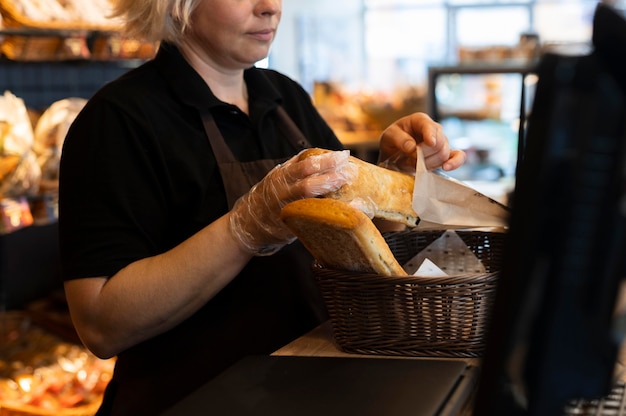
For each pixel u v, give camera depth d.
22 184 2.64
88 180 1.46
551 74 0.59
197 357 1.54
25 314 3.12
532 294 0.64
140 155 1.50
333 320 1.26
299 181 1.27
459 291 1.18
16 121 2.64
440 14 10.49
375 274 1.21
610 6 0.60
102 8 3.02
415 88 6.28
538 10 10.02
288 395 0.94
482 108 4.65
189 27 1.60
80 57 3.00
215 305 1.57
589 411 0.90
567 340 0.66
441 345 1.20
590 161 0.60
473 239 1.51
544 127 0.60
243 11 1.56
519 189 0.62
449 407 0.91
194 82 1.60
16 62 2.96
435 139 1.59
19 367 2.70
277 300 1.60
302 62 10.55
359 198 1.32
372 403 0.90
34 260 3.32
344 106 6.22
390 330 1.22
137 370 1.57
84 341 1.49
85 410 2.59
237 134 1.68
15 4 2.71
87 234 1.45
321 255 1.25
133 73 1.62
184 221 1.57
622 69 0.59
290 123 1.79
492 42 10.27
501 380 0.65
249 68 1.79
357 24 10.80
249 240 1.36
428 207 1.43
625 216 0.64
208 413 0.90
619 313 0.69
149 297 1.39
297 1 10.52
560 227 0.62
